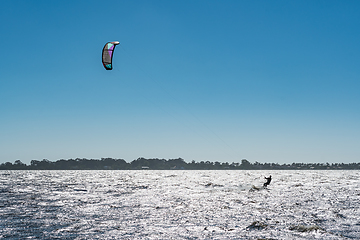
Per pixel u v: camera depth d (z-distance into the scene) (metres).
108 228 20.44
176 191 49.06
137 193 45.50
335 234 18.42
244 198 37.41
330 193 43.53
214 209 28.38
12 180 94.50
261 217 24.23
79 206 30.72
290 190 49.09
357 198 36.66
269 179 53.06
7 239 17.59
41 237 18.05
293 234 18.55
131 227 20.77
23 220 23.19
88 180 96.38
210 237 18.03
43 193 45.56
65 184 71.19
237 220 23.12
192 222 22.41
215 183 73.31
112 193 45.72
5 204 32.12
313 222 22.11
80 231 19.59
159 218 24.00
